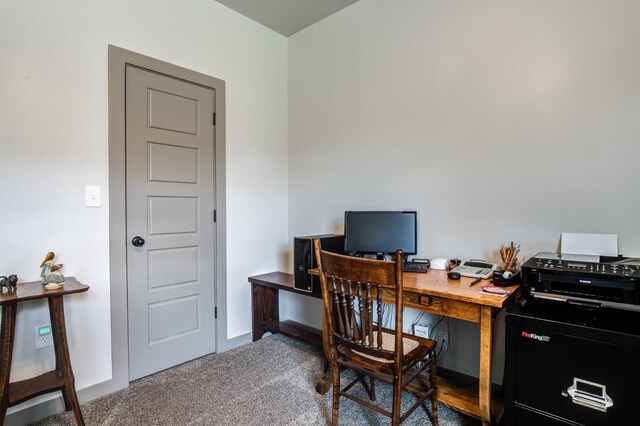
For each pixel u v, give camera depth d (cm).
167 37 239
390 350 165
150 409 192
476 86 212
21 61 181
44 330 188
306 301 315
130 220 222
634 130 165
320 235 268
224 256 274
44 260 182
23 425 180
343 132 282
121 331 217
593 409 129
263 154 304
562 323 134
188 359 252
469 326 219
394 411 150
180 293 248
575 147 180
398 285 144
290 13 285
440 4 226
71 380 168
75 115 199
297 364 247
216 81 268
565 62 182
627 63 166
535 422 141
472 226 216
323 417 184
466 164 217
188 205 252
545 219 190
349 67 276
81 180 201
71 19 197
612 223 171
